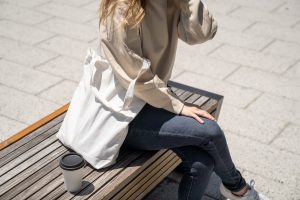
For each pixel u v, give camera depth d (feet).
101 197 7.52
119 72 7.86
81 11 19.24
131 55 7.75
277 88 14.79
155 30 8.03
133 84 7.74
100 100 8.15
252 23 18.90
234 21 18.98
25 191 7.51
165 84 8.46
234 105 13.75
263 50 17.03
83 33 17.51
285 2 20.97
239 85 14.80
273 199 10.46
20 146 8.51
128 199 8.50
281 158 11.71
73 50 16.30
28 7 19.31
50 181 7.76
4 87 13.94
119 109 8.07
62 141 8.54
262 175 11.12
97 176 7.93
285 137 12.50
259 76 15.38
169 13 8.38
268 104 13.92
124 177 7.95
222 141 8.30
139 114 8.23
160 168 9.27
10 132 12.07
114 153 8.06
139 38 7.90
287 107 13.84
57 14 18.84
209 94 10.76
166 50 8.50
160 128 8.13
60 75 14.78
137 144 8.41
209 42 17.34
